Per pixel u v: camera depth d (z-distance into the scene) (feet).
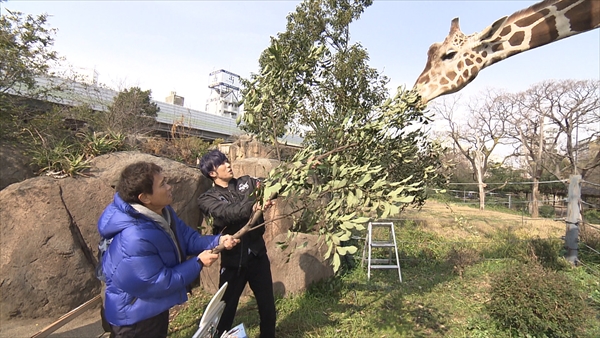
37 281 11.72
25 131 18.54
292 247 13.37
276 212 14.48
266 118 10.05
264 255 8.93
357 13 31.86
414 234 26.89
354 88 28.71
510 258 19.43
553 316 10.36
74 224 12.65
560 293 10.72
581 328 10.54
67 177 13.09
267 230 14.49
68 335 10.78
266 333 8.91
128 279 5.64
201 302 12.63
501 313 11.07
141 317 5.86
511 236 27.12
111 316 5.94
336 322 11.36
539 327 10.52
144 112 56.54
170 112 86.12
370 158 9.50
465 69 13.73
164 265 6.14
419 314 12.16
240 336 7.07
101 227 6.01
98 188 13.24
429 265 18.26
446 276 16.55
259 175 16.53
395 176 10.93
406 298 13.57
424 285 15.20
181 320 11.31
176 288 6.00
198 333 6.04
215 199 8.41
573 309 10.47
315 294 13.23
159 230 6.10
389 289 14.46
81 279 12.37
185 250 7.30
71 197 12.67
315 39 30.58
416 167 11.30
